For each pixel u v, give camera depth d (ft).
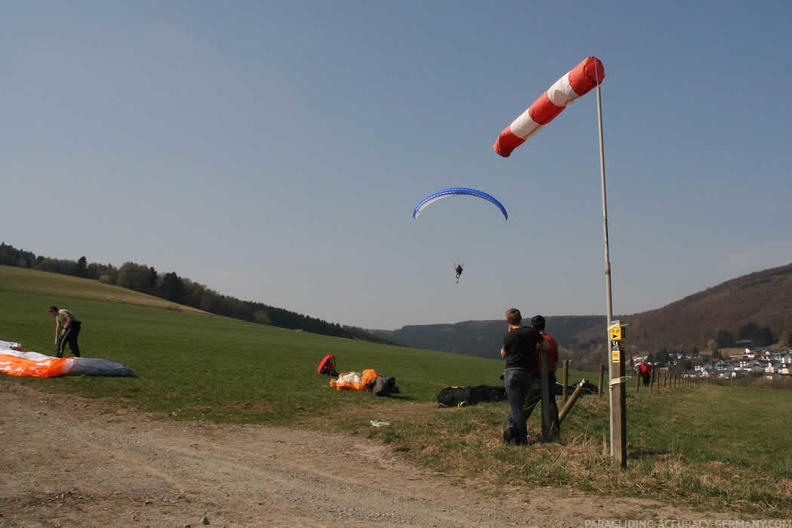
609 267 31.53
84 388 52.90
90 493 22.75
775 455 39.47
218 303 515.91
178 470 27.66
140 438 35.19
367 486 26.73
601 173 32.45
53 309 68.08
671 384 137.90
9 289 312.91
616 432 29.66
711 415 69.31
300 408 51.65
